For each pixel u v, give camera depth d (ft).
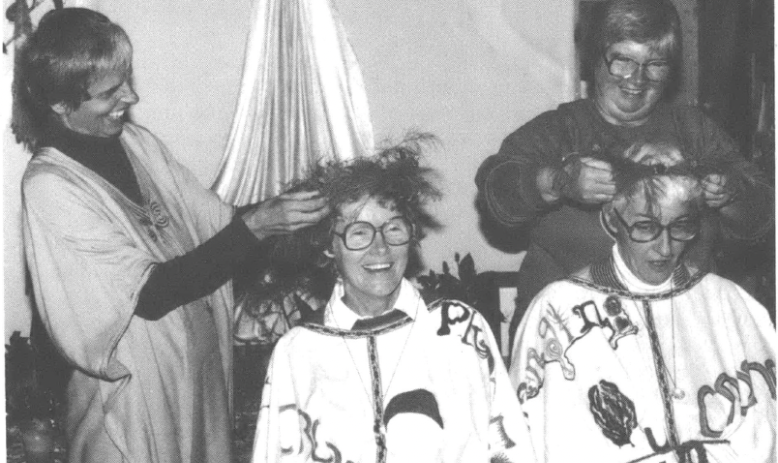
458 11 19.93
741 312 11.44
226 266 11.31
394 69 19.72
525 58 20.04
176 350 11.75
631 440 10.84
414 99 19.83
